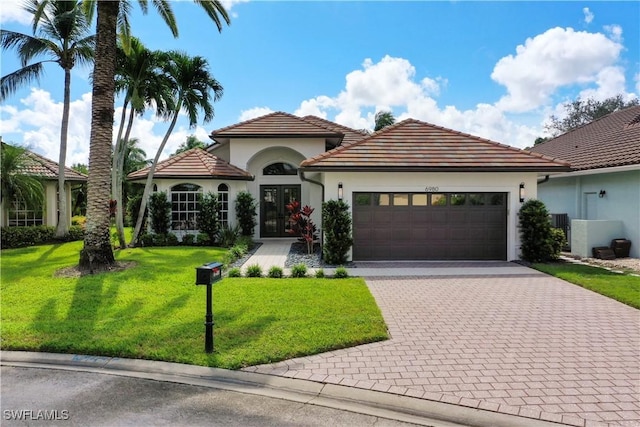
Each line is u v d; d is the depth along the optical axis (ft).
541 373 16.46
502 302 27.58
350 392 14.97
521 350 18.93
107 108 36.70
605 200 50.88
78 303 25.90
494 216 45.14
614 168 45.37
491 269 39.93
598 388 15.16
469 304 27.07
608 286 31.30
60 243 61.31
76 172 72.02
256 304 25.89
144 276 33.96
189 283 31.94
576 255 48.44
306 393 15.06
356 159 44.01
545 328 22.12
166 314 23.67
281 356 17.84
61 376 16.53
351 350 18.93
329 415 13.51
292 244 61.62
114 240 59.16
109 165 37.58
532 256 43.47
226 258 43.65
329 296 28.14
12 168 56.49
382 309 25.85
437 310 25.63
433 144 47.39
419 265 42.39
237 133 64.69
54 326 21.45
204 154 66.54
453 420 13.17
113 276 33.76
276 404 14.25
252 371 16.69
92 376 16.51
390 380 15.85
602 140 59.06
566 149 66.64
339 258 42.98
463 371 16.65
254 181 69.36
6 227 58.54
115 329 21.01
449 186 44.55
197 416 13.43
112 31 36.50
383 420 13.19
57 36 56.95
